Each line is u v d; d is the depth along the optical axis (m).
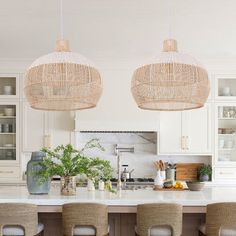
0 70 5.63
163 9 3.53
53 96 2.72
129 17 3.76
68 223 3.03
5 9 3.54
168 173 5.75
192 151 5.62
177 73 2.68
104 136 6.03
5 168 5.62
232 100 5.66
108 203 3.17
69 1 3.34
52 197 3.29
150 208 2.98
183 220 3.48
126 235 3.48
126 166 5.98
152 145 6.01
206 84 2.80
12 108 5.71
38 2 3.37
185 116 5.63
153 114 5.46
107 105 5.48
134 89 2.87
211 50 5.09
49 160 3.45
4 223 2.99
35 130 5.64
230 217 2.96
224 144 5.75
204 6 3.45
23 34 4.34
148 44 4.80
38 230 3.12
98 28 4.11
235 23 3.92
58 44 2.81
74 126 5.56
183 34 4.32
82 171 3.37
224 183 5.59
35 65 2.71
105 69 5.58
